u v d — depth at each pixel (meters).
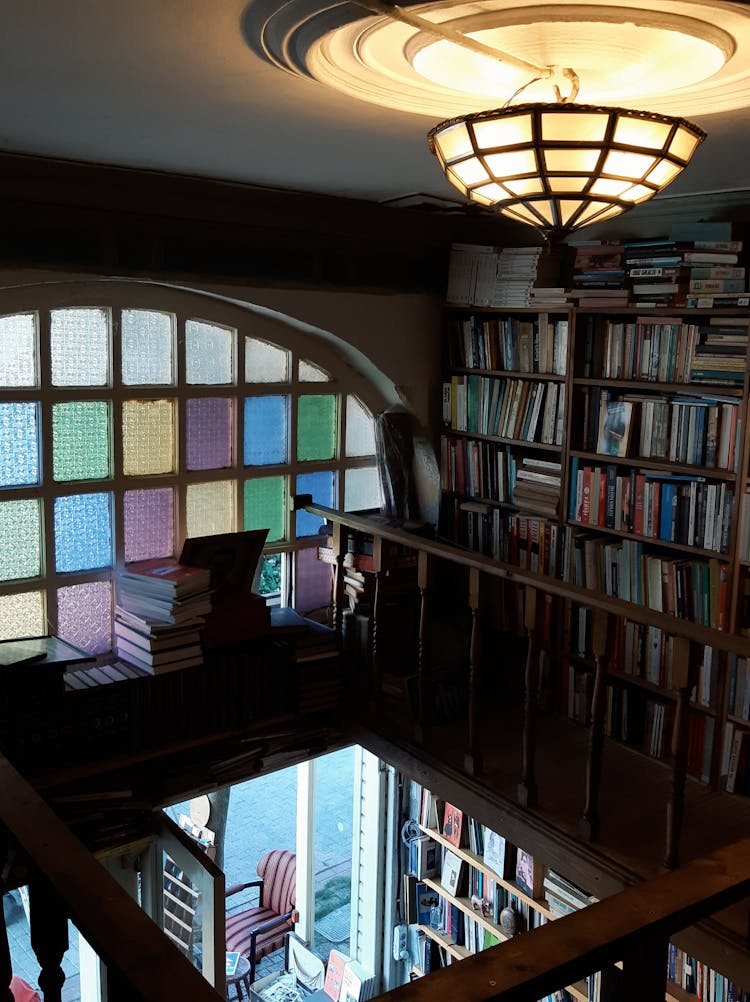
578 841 3.09
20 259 3.28
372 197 3.99
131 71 2.04
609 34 1.66
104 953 0.83
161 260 3.61
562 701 4.20
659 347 3.74
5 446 3.54
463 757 3.67
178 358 3.91
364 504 4.77
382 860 5.02
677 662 2.73
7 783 1.15
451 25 1.63
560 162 1.55
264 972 5.84
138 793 3.51
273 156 3.06
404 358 4.48
